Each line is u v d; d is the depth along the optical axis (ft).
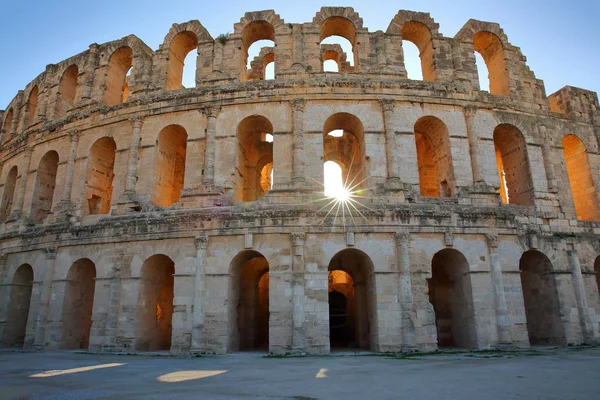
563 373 62.28
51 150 140.77
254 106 120.78
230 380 60.39
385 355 93.56
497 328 104.68
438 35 132.46
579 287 114.62
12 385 57.47
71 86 155.84
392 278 103.76
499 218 111.75
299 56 126.62
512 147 131.44
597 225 122.72
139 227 112.98
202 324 103.04
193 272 106.93
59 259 121.49
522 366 70.95
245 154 135.44
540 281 119.03
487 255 109.09
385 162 115.44
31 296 124.67
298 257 103.71
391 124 117.60
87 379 62.54
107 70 142.61
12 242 132.67
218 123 120.78
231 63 128.88
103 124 130.93
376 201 110.22
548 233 116.26
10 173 158.81
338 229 106.01
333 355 95.76
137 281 110.42
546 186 123.85
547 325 115.96
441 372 64.85
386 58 128.06
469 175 118.01
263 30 137.28
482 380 56.29
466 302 108.99
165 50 135.54
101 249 116.26
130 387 54.80
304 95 119.65
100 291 113.19
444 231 107.76
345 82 119.85
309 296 101.86
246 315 133.59
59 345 114.93
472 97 124.47
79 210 126.93
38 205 140.87
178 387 54.49
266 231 106.11
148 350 111.45
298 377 62.49
